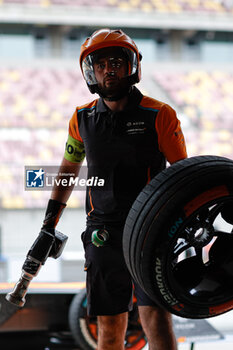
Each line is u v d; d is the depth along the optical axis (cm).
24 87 3853
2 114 3525
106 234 536
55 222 576
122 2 4356
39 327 953
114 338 555
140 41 4300
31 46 4141
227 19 4325
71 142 575
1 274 1040
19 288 545
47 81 3938
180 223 428
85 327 877
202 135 3578
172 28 4303
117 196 531
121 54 514
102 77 518
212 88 4116
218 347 958
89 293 557
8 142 3341
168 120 520
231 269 501
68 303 951
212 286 489
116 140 525
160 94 4022
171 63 4275
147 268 437
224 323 1046
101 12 4128
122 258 540
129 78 522
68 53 4203
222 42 4412
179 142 524
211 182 437
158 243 428
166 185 439
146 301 530
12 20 4003
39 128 3469
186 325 880
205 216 481
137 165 524
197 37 4369
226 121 3762
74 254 1073
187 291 473
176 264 522
